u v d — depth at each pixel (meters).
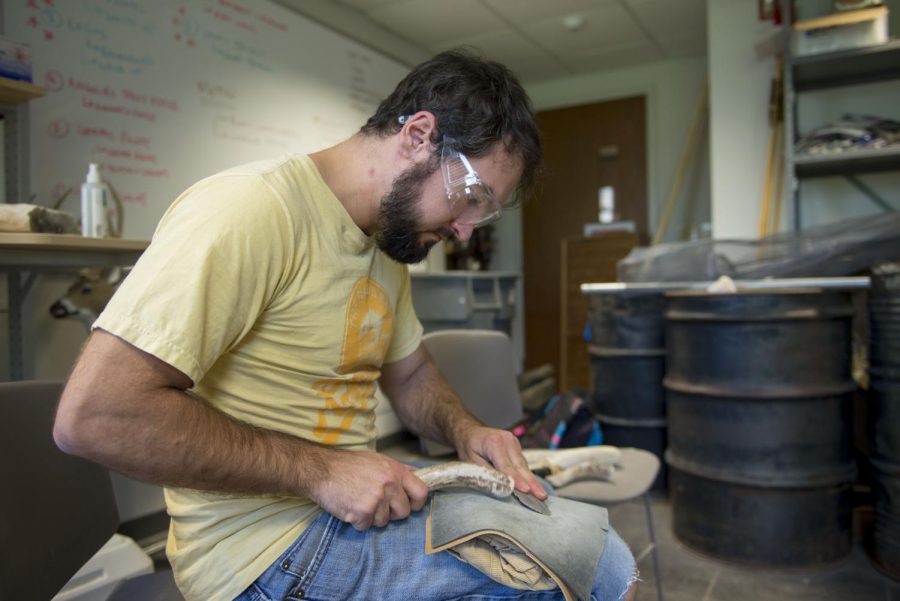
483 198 0.82
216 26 2.75
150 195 2.47
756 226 3.33
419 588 0.77
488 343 1.84
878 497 2.10
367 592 0.76
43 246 1.51
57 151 2.15
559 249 4.93
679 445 2.27
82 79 2.22
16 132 1.78
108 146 2.31
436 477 0.85
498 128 0.81
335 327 0.81
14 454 0.79
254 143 2.96
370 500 0.74
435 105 0.80
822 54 2.75
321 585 0.76
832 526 2.09
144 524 2.32
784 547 2.06
